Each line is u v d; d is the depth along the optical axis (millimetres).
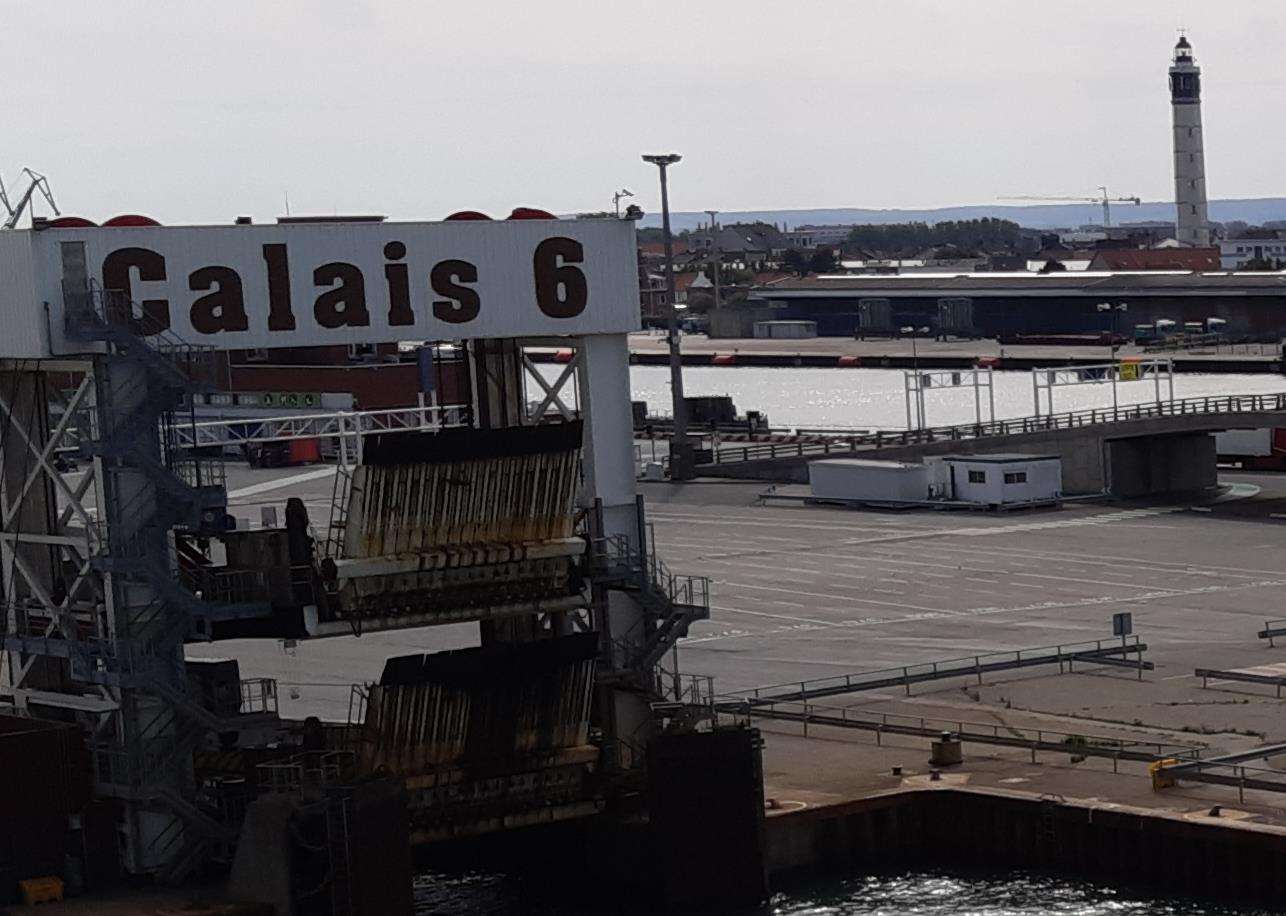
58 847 71000
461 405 87188
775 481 192000
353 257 75688
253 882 69125
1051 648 111438
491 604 76188
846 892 77000
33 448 75562
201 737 73250
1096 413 189875
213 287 73500
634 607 80812
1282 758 84125
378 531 73625
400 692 73562
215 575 72688
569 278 78875
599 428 79938
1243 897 73875
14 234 70938
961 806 80438
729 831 75125
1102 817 77000
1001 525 160875
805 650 115812
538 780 76562
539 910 76688
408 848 70062
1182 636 115500
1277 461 193125
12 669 77250
